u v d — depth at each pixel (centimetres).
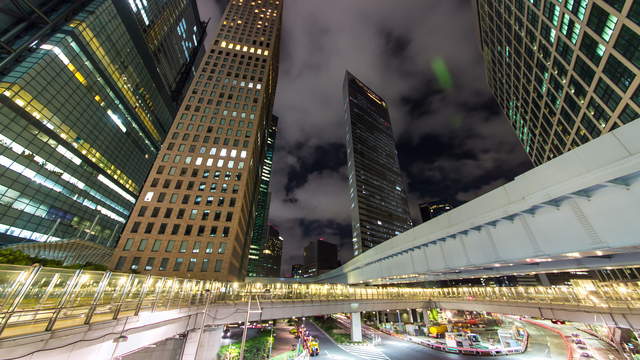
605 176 1240
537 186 1588
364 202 15850
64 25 6406
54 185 6081
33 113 5478
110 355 1276
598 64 3941
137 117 9550
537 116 6669
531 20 5359
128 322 1404
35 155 5562
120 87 8400
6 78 5106
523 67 6438
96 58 7181
